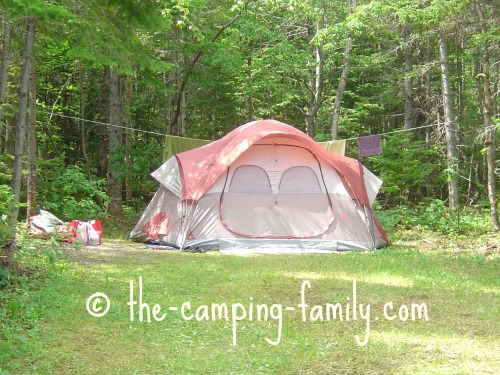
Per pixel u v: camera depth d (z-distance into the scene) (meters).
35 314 6.05
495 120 13.32
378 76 24.12
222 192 11.73
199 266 9.34
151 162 16.00
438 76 23.78
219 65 18.12
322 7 17.61
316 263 9.77
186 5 13.90
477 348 5.42
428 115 21.34
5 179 14.01
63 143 22.81
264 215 11.70
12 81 16.08
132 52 8.66
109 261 9.62
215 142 12.74
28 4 6.29
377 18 16.11
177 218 11.81
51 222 11.62
